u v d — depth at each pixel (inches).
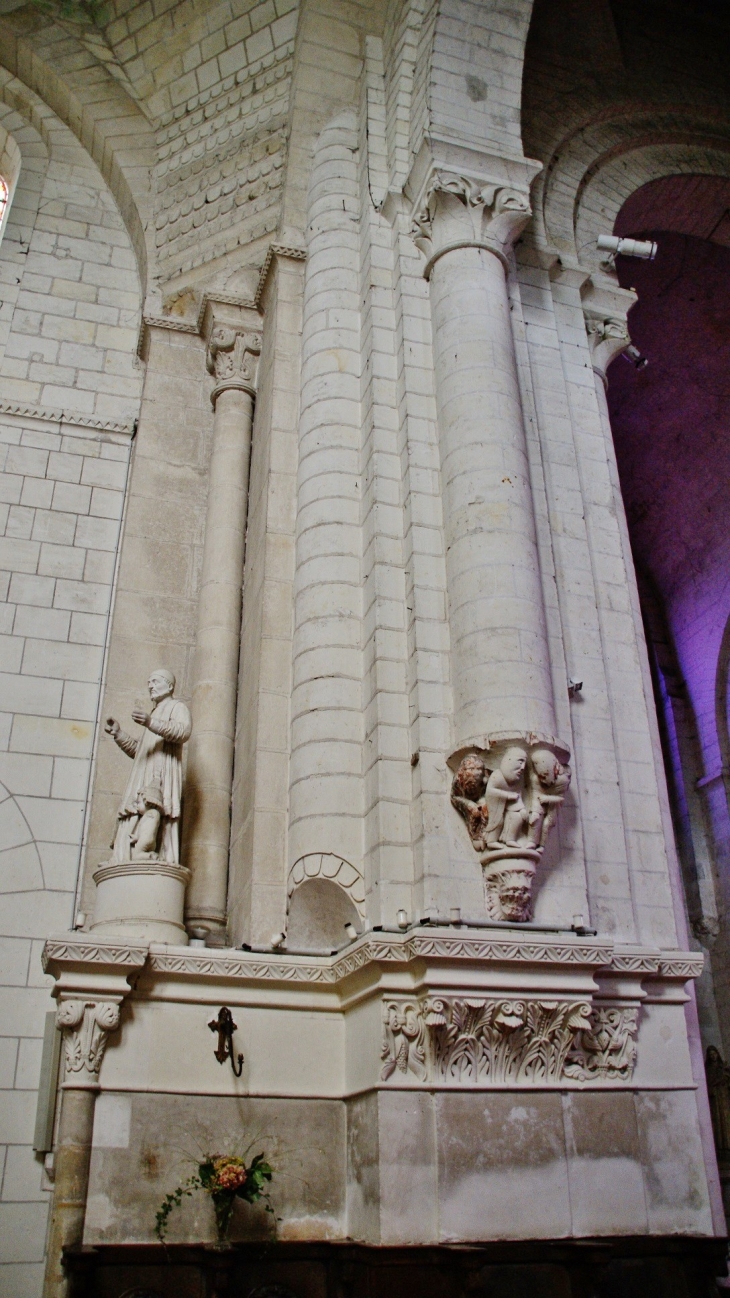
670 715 698.8
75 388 438.9
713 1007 620.4
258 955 255.9
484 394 307.6
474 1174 222.2
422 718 273.9
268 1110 246.1
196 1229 229.0
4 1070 311.3
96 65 508.7
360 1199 230.8
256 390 411.5
